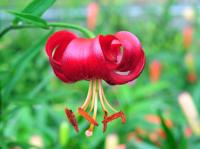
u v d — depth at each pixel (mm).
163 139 394
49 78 363
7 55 588
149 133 445
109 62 257
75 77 255
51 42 251
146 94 535
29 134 444
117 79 260
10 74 310
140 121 437
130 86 555
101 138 376
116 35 260
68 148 351
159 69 595
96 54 245
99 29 637
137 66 262
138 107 466
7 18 575
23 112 452
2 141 321
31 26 285
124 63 259
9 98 319
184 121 468
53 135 413
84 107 279
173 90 625
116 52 259
